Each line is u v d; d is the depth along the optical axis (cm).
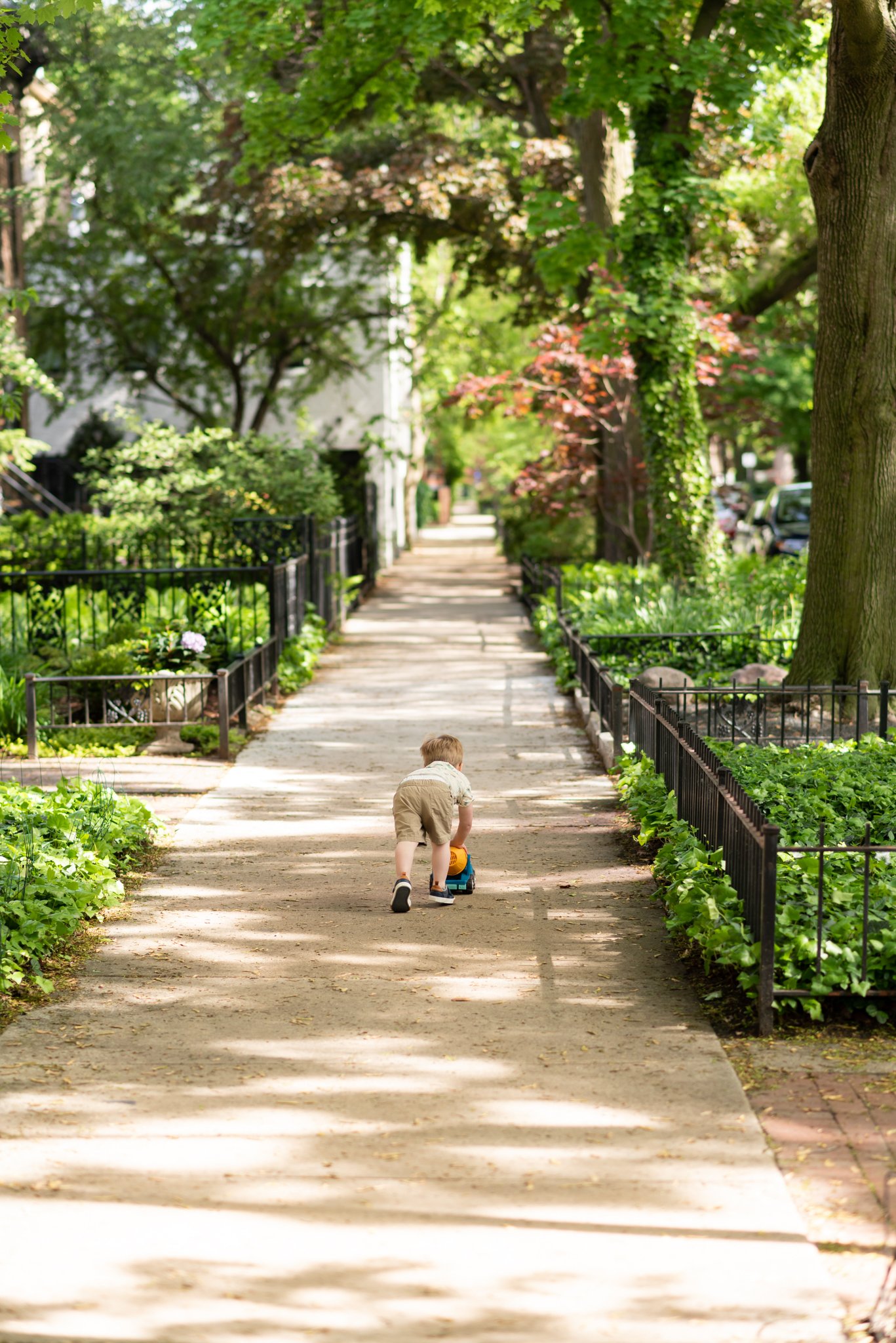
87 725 1267
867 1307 375
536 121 2612
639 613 1623
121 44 2802
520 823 970
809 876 688
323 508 2156
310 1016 602
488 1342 359
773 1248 404
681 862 748
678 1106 505
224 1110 503
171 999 624
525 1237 411
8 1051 561
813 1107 506
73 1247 404
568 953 690
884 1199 428
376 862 874
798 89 2348
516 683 1628
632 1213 425
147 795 1070
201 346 3206
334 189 2672
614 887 807
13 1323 364
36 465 3300
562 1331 363
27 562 2066
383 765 1185
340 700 1527
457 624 2277
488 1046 567
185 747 1248
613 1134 482
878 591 1283
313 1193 438
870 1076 536
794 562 1919
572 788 1083
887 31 1168
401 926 737
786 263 2684
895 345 1252
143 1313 370
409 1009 611
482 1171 454
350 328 3228
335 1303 376
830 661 1298
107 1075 536
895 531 1280
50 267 3131
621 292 1939
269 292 2995
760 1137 479
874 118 1209
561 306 2881
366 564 2861
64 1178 448
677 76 1747
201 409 3416
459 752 808
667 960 679
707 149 2298
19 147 2794
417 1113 500
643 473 2278
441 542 5134
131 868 857
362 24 1788
